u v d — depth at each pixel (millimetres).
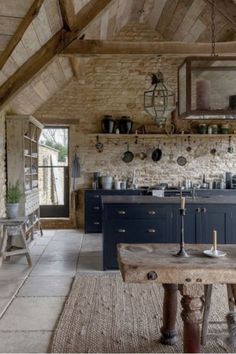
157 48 5086
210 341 2910
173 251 2738
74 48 4922
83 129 8094
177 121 8062
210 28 6398
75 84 8039
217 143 8195
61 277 4555
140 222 4781
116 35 7957
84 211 7859
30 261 5070
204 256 2592
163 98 4066
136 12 7492
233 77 3193
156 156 8109
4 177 5793
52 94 7938
